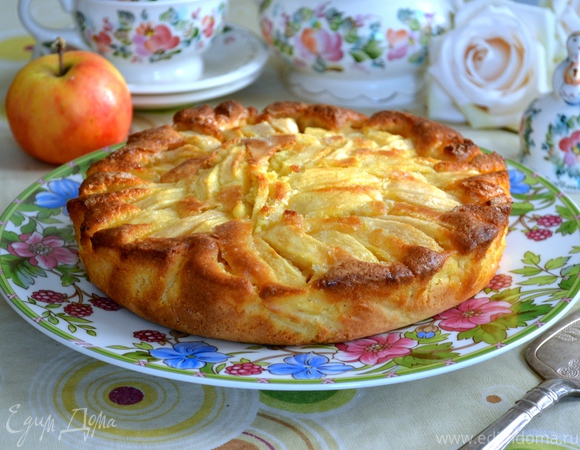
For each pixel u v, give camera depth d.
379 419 0.58
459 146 0.69
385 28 0.81
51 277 0.65
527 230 0.69
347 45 0.82
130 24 0.81
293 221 0.63
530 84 0.81
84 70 0.76
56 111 0.75
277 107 0.73
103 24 0.81
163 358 0.58
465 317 0.62
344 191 0.65
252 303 0.60
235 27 0.94
